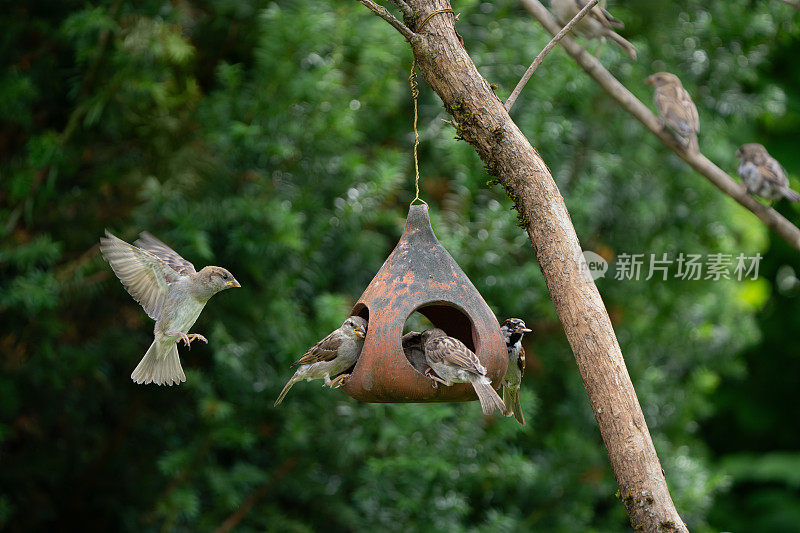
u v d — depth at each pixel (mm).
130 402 12578
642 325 13711
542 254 6008
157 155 12078
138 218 11633
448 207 12414
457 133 6363
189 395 12414
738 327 14461
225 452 12727
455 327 8617
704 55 14195
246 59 12805
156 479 12438
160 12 11531
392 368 6602
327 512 12336
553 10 8812
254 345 11461
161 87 11531
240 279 11891
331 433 11711
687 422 14445
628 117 13375
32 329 11484
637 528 5426
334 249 12312
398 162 12023
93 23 10750
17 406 11516
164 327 7254
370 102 11930
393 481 11648
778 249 19875
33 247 10719
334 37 11508
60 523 12953
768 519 19359
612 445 5566
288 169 11766
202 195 11570
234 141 11180
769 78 18219
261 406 11539
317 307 11148
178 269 7453
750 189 8500
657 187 13828
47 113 12414
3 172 11648
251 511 12016
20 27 11891
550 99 12219
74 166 12031
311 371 7230
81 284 11422
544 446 13492
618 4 13750
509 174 6145
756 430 21125
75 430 12578
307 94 11023
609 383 5641
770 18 14289
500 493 12562
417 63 6387
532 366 13555
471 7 12578
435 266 7000
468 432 11445
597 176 12805
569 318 5824
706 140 13945
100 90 11367
